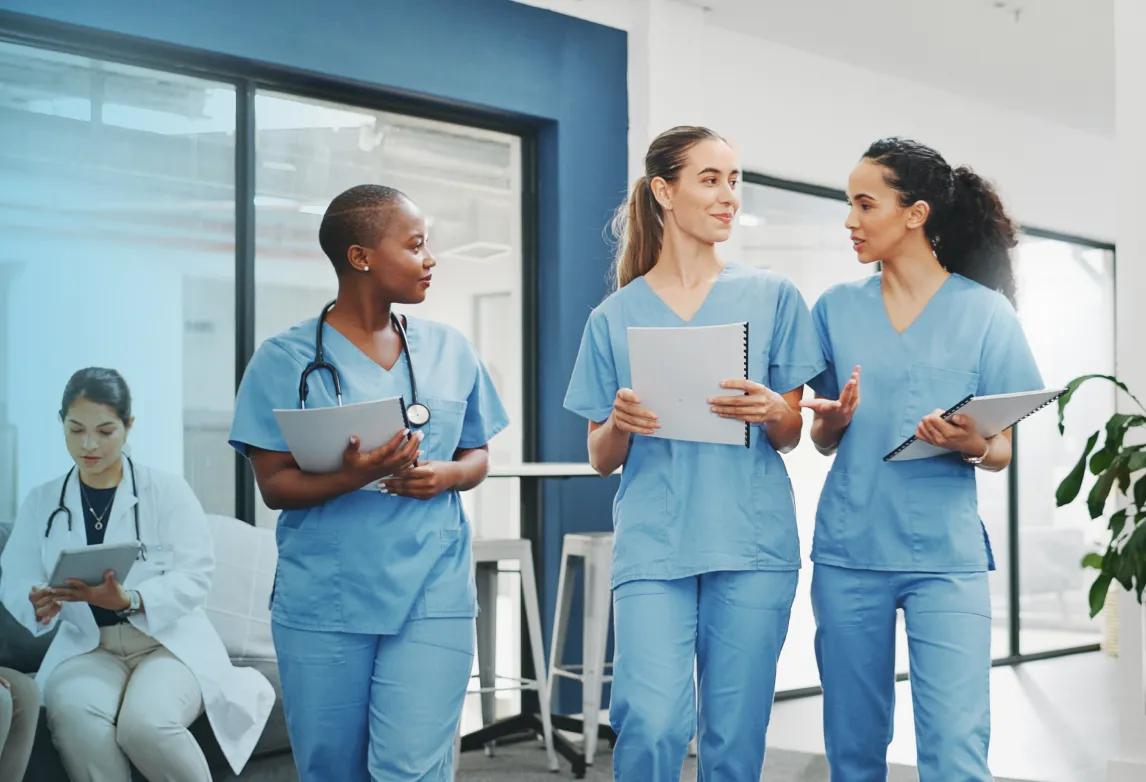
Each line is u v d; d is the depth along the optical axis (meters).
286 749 3.40
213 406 4.09
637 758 2.26
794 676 5.74
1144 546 2.92
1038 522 6.99
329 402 2.15
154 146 3.99
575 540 4.30
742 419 2.17
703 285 2.41
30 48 3.77
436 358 2.24
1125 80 3.58
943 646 2.38
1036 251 6.98
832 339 2.56
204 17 3.96
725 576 2.31
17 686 2.97
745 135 5.46
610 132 4.97
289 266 4.28
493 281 4.80
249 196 4.16
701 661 2.37
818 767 4.15
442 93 4.51
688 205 2.36
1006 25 5.35
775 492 2.34
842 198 6.03
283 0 4.13
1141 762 3.50
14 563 3.37
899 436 2.46
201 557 3.38
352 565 2.11
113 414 3.44
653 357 2.16
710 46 5.34
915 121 6.21
